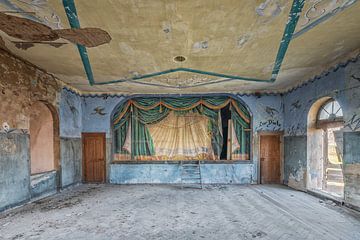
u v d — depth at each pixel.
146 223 4.20
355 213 4.61
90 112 8.02
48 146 6.61
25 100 5.23
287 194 6.31
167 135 8.14
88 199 5.84
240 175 7.91
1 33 3.84
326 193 5.84
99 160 8.00
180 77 6.25
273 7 3.12
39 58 4.94
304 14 3.29
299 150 6.82
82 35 3.88
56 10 3.16
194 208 5.08
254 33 3.83
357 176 4.64
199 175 7.88
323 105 6.11
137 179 7.96
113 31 3.72
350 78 4.76
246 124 8.07
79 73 5.95
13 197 4.91
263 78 6.46
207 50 4.47
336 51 4.64
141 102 8.16
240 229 3.91
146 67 5.45
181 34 3.82
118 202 5.57
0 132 4.54
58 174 6.57
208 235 3.69
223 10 3.16
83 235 3.69
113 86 7.23
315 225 4.05
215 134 8.12
